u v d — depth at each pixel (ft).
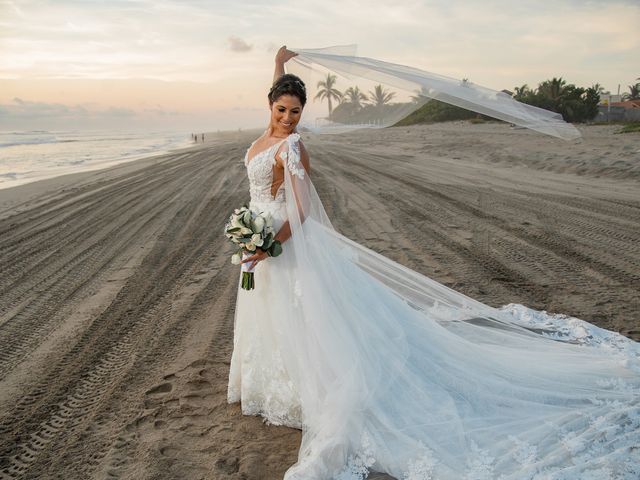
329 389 9.16
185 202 39.27
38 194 47.62
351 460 8.67
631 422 9.35
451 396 9.90
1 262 25.02
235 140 165.68
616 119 148.56
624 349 12.30
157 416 10.82
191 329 15.57
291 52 11.37
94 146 152.15
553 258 21.02
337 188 42.04
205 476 8.80
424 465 8.29
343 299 9.69
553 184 39.55
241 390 10.75
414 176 47.44
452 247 23.22
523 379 10.66
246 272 9.73
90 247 26.99
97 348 14.56
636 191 34.76
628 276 18.48
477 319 13.41
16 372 13.32
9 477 9.12
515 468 8.23
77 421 10.83
